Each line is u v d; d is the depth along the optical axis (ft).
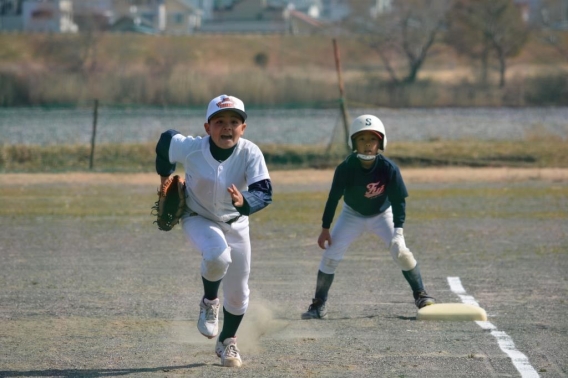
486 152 321.93
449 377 69.36
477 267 130.82
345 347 80.79
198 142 69.31
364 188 94.43
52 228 172.45
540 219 184.65
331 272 96.58
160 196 70.79
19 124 431.84
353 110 525.34
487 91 638.12
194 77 574.15
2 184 253.03
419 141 360.28
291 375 69.72
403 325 91.50
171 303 104.22
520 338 84.12
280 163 306.96
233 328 73.46
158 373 70.38
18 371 71.15
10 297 106.73
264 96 561.02
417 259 138.41
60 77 582.35
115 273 125.39
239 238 71.72
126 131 396.57
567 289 112.88
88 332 87.56
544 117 490.90
